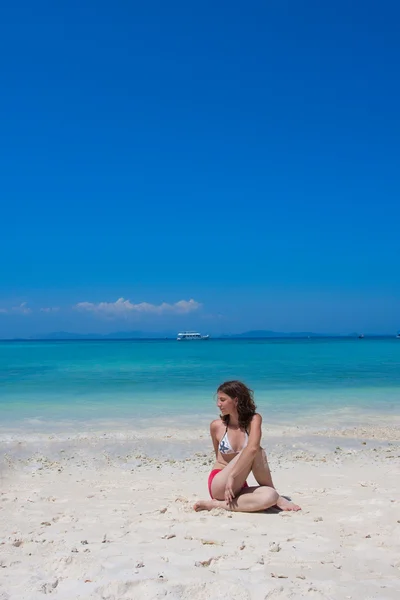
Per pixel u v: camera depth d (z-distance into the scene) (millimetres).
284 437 11938
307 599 3348
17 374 27484
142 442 11398
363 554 4238
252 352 57469
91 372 28734
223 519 5453
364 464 9438
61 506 6242
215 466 6344
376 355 47812
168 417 14492
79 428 12906
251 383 22562
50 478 8367
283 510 5848
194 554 4219
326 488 7305
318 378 24656
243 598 3355
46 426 13156
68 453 10445
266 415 14789
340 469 8969
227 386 6184
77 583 3627
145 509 6047
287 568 3908
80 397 18375
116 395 18875
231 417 6223
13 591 3504
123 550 4352
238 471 5832
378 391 19797
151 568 3877
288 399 17781
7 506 6211
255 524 5203
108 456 10219
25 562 4102
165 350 66312
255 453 5887
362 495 6750
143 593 3426
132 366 33812
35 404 16766
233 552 4270
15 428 12867
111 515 5730
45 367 33031
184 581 3592
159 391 20016
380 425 13359
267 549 4363
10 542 4645
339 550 4344
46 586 3559
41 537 4824
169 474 8742
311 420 14039
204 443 11367
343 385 21703
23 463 9562
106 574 3773
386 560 4098
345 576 3764
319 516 5523
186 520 5422
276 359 41688
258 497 5730
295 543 4539
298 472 8703
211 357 46000
